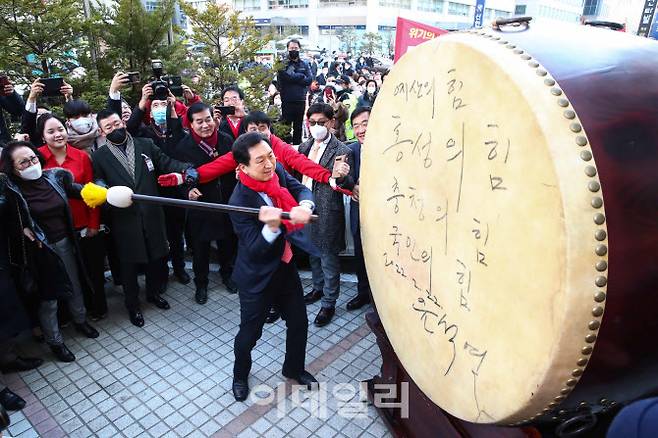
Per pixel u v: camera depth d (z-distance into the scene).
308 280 4.27
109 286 4.29
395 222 2.01
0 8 4.62
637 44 1.39
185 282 4.27
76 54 5.19
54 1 4.98
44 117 3.28
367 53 32.06
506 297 1.33
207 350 3.32
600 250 1.09
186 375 3.06
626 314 1.14
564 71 1.24
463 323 1.57
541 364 1.21
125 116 4.26
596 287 1.10
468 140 1.46
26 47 4.85
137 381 3.01
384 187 2.09
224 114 4.18
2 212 2.77
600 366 1.20
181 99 5.25
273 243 2.39
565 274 1.10
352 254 4.24
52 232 3.13
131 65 5.31
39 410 2.77
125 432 2.60
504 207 1.31
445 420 2.03
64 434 2.59
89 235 3.41
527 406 1.29
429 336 1.81
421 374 1.90
